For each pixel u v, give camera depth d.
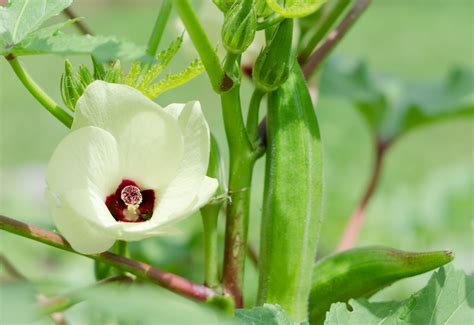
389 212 1.32
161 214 0.74
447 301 0.78
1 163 2.98
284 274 0.82
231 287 0.80
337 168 1.86
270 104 0.82
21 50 0.74
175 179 0.74
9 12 0.76
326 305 0.83
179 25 0.88
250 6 0.74
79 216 0.73
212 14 0.86
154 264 1.04
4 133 3.18
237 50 0.75
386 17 4.93
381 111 1.25
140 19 5.18
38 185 1.93
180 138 0.74
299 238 0.82
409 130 1.25
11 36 0.75
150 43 0.81
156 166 0.74
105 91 0.74
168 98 3.25
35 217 1.46
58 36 0.73
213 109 3.18
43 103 0.77
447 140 3.01
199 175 0.74
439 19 4.86
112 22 5.11
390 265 0.81
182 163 0.74
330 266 0.83
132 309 0.64
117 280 0.77
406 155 2.85
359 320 0.78
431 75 3.94
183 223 1.09
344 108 2.48
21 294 0.65
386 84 1.27
